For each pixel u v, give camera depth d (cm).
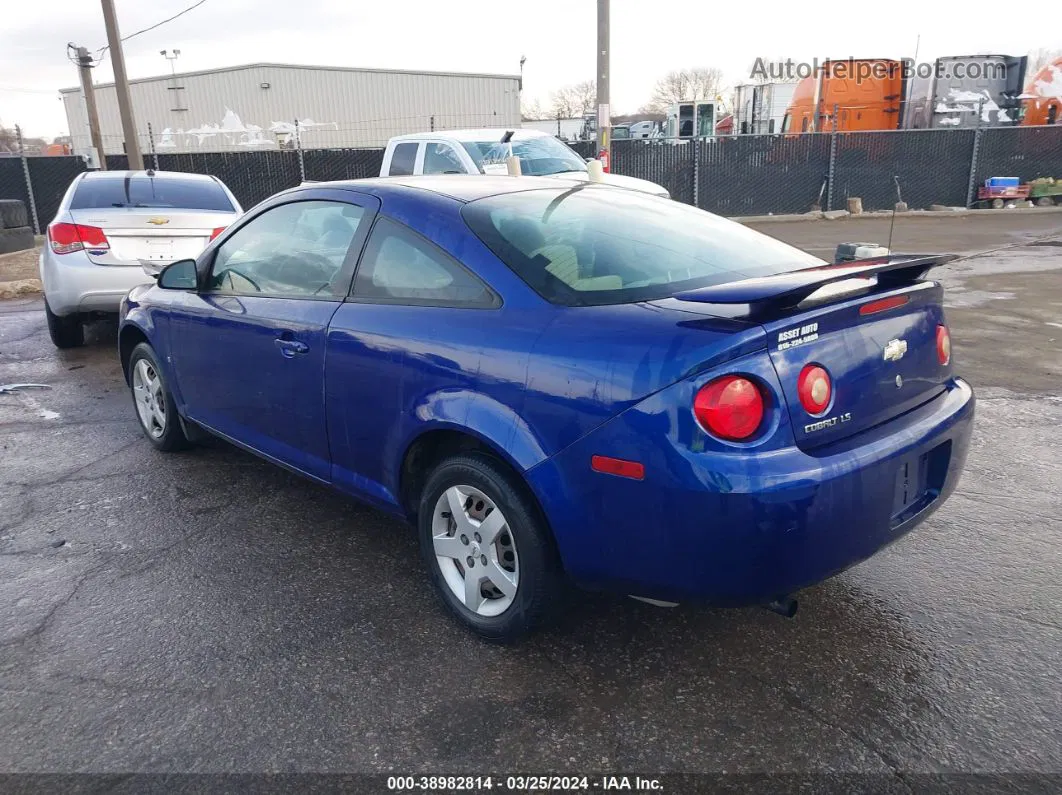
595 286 274
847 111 2144
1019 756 235
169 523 400
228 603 325
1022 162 2086
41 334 868
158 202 765
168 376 458
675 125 2772
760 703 260
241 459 487
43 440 525
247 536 385
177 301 436
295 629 306
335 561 360
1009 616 305
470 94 3841
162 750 243
